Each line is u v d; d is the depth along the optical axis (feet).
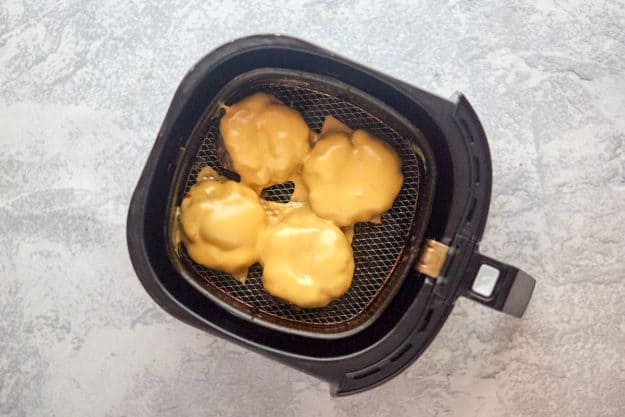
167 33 2.45
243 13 2.43
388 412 2.47
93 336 2.48
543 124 2.43
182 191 2.13
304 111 2.16
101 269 2.48
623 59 2.43
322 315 2.17
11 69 2.49
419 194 2.13
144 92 2.46
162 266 2.06
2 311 2.49
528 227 2.43
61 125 2.48
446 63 2.43
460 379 2.46
